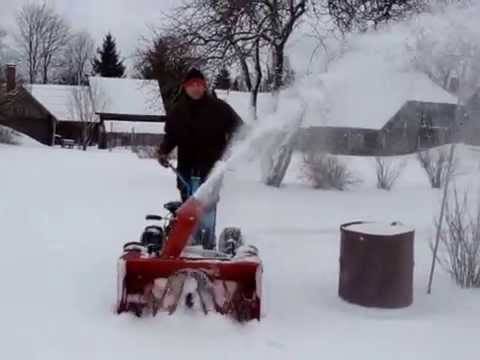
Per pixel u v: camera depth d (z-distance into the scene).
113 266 5.89
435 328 4.47
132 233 7.60
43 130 48.75
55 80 78.06
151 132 48.50
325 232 7.79
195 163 5.51
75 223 8.16
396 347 4.11
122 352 3.88
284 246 6.95
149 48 15.52
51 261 6.03
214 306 4.38
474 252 5.49
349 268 4.93
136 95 51.41
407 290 4.89
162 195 11.48
